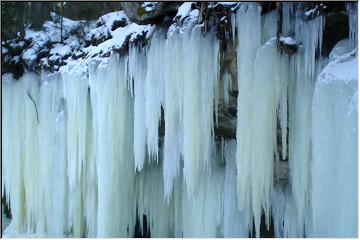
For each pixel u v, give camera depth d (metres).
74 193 8.95
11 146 9.92
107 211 8.06
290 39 5.68
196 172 6.75
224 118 7.11
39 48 9.65
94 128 8.30
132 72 7.53
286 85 5.82
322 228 5.21
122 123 7.93
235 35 6.20
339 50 5.38
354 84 4.79
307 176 5.87
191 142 6.66
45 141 9.38
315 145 5.21
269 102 5.86
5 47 9.87
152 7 6.95
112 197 8.09
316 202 5.25
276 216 7.44
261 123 5.93
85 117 8.56
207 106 6.51
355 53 5.08
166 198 8.65
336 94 4.96
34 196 9.74
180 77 6.68
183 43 6.55
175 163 7.21
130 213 8.55
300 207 6.02
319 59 5.69
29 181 9.74
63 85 8.79
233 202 7.51
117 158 8.04
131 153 8.25
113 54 7.82
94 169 8.67
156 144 7.31
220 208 7.68
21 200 10.05
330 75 5.07
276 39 5.75
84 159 8.65
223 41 6.33
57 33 9.87
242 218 7.48
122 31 8.13
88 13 11.12
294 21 5.77
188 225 7.99
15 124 9.80
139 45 7.43
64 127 9.16
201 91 6.52
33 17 10.44
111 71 7.83
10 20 9.96
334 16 5.38
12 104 9.82
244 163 6.13
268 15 5.90
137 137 7.59
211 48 6.39
